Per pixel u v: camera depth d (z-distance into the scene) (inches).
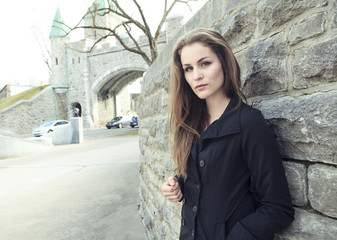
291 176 41.0
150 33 332.2
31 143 485.4
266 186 35.0
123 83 1423.5
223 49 41.4
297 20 39.4
